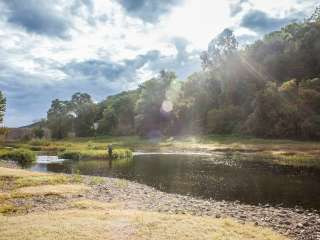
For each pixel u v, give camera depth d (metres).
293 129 92.56
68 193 23.94
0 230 13.66
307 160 53.75
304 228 16.41
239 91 130.38
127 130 158.50
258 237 13.77
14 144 97.50
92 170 43.62
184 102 139.50
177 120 135.50
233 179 34.88
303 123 89.19
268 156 61.59
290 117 93.00
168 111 137.88
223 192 27.83
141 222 14.87
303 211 20.81
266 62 133.25
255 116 100.38
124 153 62.62
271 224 17.03
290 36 147.00
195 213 18.98
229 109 121.06
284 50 138.38
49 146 87.94
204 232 13.74
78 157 59.31
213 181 33.75
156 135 137.50
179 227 14.27
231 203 23.38
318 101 95.88
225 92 134.12
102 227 14.05
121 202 21.69
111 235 13.05
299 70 127.31
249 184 31.67
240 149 76.44
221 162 52.22
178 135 132.12
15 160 54.78
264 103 98.25
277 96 97.25
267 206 22.36
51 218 15.72
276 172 39.84
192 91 153.88
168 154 70.00
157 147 94.06
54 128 170.25
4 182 27.94
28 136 140.62
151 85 145.25
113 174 39.72
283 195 26.31
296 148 71.75
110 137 152.38
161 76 148.50
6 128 97.31
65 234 13.09
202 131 127.94
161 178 36.22
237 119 118.50
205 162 52.41
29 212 17.97
